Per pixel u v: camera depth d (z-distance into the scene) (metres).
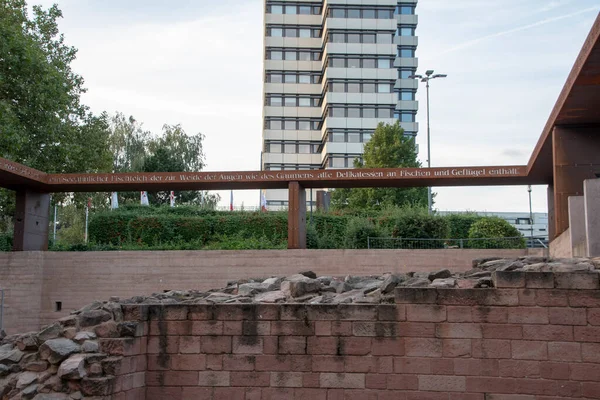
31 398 11.87
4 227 48.91
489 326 12.27
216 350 13.21
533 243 34.94
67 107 39.66
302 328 12.96
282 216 34.06
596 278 11.96
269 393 12.91
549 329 12.02
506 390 12.05
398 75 107.19
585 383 11.75
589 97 17.84
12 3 39.84
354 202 53.66
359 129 93.06
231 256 24.39
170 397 13.20
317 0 99.88
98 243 33.34
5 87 36.03
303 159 97.88
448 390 12.27
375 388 12.54
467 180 24.95
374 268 23.86
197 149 70.00
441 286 12.80
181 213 39.34
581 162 20.19
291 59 99.31
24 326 24.70
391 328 12.62
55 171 38.69
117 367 12.21
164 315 13.46
